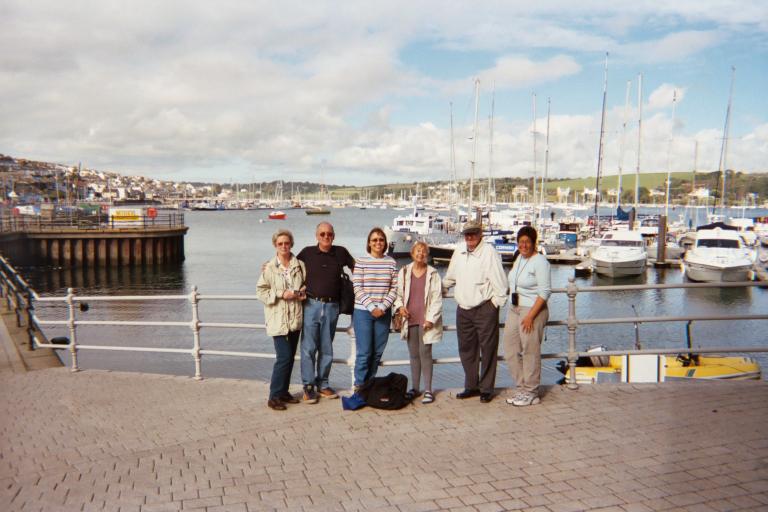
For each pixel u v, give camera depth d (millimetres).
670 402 6379
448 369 18609
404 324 6512
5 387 7734
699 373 12922
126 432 5945
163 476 4852
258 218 177000
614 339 23016
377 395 6289
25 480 4836
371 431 5746
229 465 5043
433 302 6453
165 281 44031
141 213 55562
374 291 6395
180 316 28984
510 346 6445
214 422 6160
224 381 7832
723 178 63156
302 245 76750
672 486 4406
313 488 4562
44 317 28859
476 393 6734
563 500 4254
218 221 155375
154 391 7406
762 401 6344
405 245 50625
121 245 51219
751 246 53656
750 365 13414
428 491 4457
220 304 32875
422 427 5812
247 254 64875
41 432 6000
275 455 5230
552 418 5961
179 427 6043
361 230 113125
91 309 31453
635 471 4688
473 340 6543
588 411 6145
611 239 44594
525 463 4906
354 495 4426
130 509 4297
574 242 61125
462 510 4156
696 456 4934
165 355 20406
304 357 6590
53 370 8688
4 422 6316
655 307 32125
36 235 49281
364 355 6465
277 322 6395
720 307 32094
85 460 5246
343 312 6570
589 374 13430
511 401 6395
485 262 6285
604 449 5141
